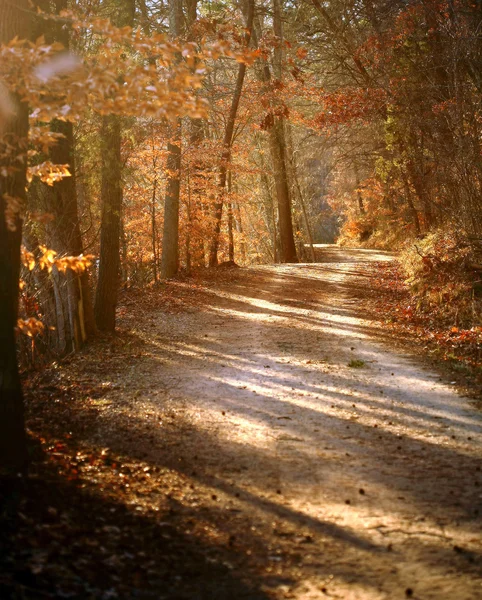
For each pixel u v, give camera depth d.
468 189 18.41
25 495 5.40
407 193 32.72
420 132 23.78
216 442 7.66
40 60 5.66
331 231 75.88
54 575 4.30
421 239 28.16
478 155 18.19
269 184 41.66
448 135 20.12
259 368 11.53
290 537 5.32
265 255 48.78
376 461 7.08
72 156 12.96
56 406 9.17
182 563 4.85
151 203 24.67
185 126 25.81
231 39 22.84
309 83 30.11
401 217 42.38
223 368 11.58
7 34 6.58
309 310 17.89
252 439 7.78
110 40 6.41
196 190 26.66
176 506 5.84
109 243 14.65
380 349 12.98
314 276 25.39
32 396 9.75
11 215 6.36
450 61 19.53
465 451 7.39
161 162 23.53
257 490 6.28
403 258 27.38
